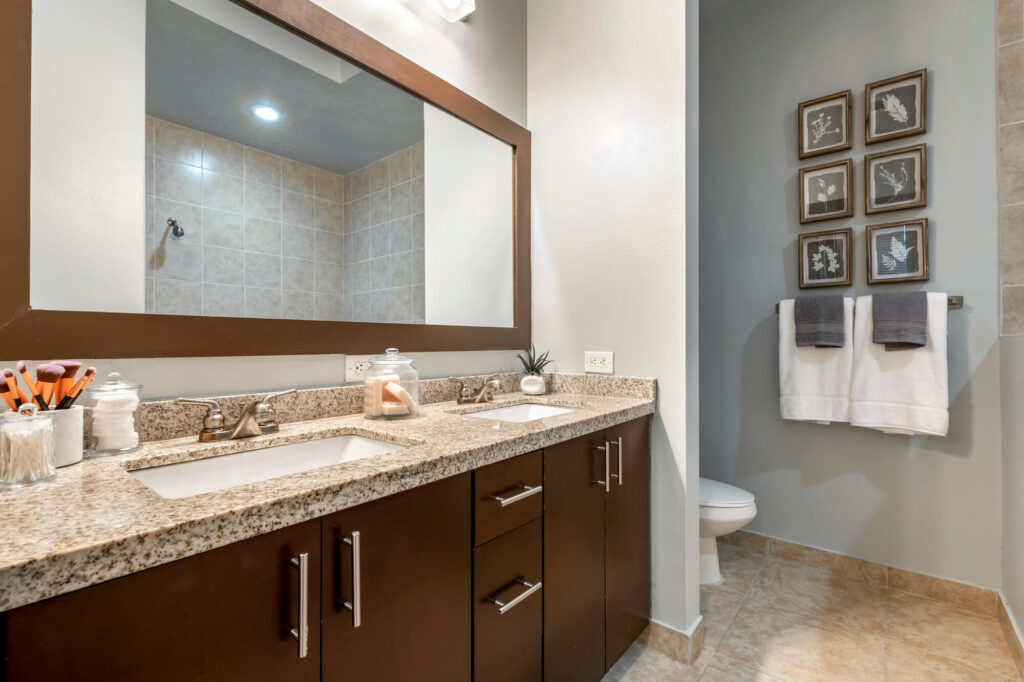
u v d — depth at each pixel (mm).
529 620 1124
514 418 1734
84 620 493
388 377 1304
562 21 1972
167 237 1048
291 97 1269
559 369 1954
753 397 2428
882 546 2068
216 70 1133
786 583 2086
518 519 1085
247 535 612
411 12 1568
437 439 1029
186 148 1080
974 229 1869
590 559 1346
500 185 1904
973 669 1513
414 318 1575
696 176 1703
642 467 1634
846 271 2131
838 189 2176
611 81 1816
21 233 865
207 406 1024
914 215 2008
